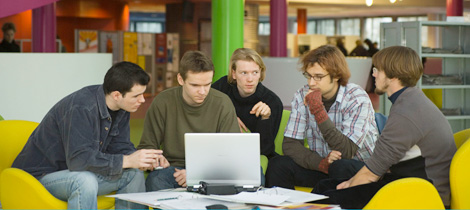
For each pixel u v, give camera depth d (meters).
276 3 12.38
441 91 8.27
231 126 3.67
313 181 3.71
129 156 3.04
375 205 2.70
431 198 2.74
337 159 3.55
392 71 3.01
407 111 2.95
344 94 3.68
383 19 27.34
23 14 18.19
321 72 3.58
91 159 2.96
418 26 7.33
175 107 3.67
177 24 20.03
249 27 17.22
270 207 2.59
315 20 30.97
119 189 3.20
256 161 2.90
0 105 6.22
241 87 3.95
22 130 3.47
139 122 8.98
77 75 6.73
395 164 3.10
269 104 4.02
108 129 3.16
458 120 8.02
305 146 4.10
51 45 12.49
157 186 3.49
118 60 15.93
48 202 2.89
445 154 2.99
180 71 3.42
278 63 9.12
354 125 3.59
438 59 12.35
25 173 2.95
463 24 7.54
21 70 6.31
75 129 2.99
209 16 19.59
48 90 6.50
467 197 2.92
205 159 2.92
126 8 21.48
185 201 2.73
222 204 2.67
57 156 3.13
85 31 15.38
